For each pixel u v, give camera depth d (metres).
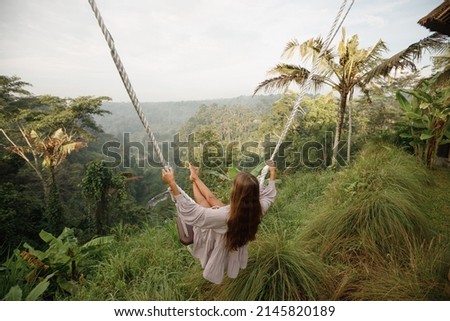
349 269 3.58
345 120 25.45
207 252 2.42
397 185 5.03
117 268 4.27
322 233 4.27
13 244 18.50
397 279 3.10
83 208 36.00
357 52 11.73
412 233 3.79
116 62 2.10
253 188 2.16
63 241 5.97
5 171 31.52
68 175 41.69
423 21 7.16
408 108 8.04
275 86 12.36
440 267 3.04
